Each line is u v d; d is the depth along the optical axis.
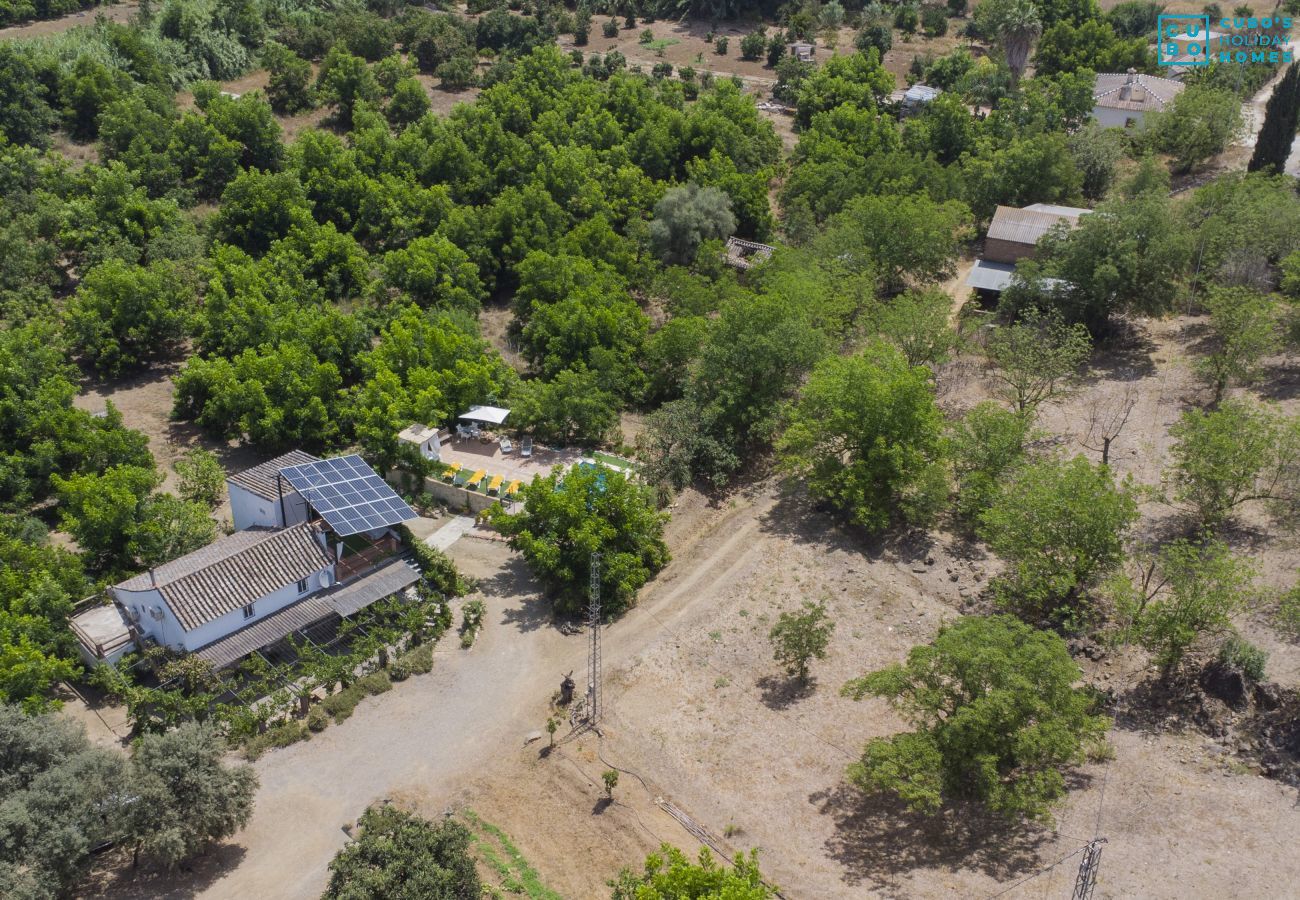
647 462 83.31
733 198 123.00
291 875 51.59
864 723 59.91
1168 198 110.00
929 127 135.88
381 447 81.69
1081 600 66.19
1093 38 164.50
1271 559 67.75
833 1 194.62
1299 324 86.19
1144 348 98.19
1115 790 53.72
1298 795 52.50
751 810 54.56
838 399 76.50
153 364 101.75
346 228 118.62
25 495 77.31
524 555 75.00
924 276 111.50
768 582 72.25
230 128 125.12
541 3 190.88
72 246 108.44
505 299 114.19
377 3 181.12
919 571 72.50
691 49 184.62
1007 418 75.75
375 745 59.50
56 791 48.88
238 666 62.56
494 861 51.84
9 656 59.38
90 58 133.75
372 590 67.62
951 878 49.38
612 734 60.06
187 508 73.38
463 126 129.00
